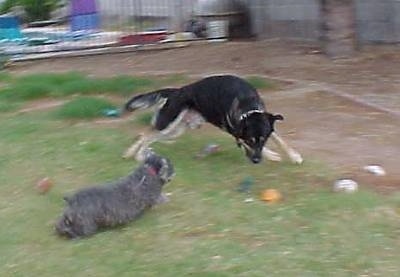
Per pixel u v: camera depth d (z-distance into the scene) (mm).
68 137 9719
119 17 22984
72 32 20797
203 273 5961
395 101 10992
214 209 7105
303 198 7289
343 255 6152
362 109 10656
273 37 18000
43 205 7559
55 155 9023
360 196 7176
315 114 10500
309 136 9445
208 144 9016
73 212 6758
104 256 6379
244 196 7426
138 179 6965
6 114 11539
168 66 15102
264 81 12508
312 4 16609
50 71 15430
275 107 10969
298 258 6125
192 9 20391
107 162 8648
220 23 18641
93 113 10867
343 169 8133
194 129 9383
